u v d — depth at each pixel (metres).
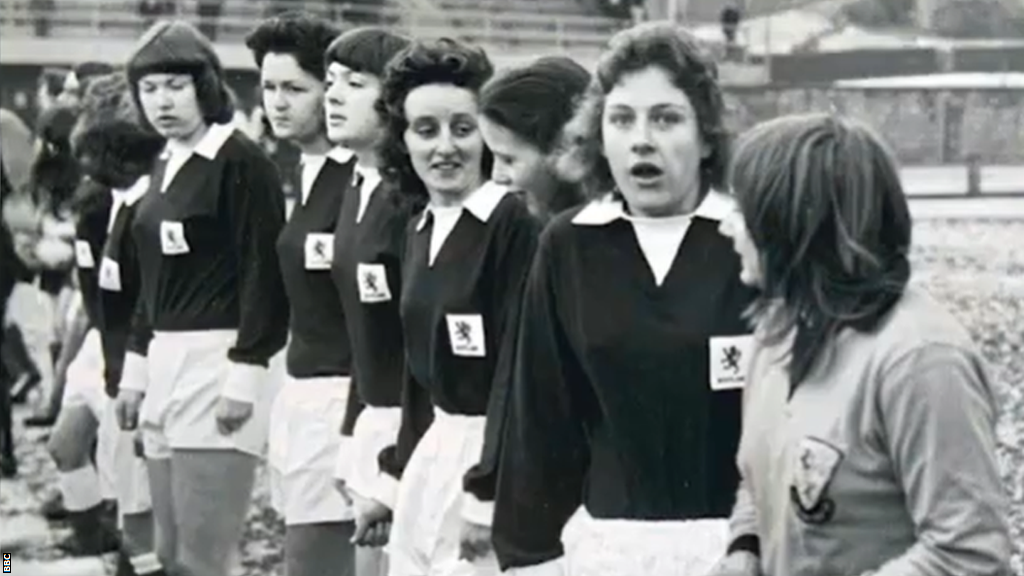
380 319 4.94
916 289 3.08
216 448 5.97
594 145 3.82
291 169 6.33
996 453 3.03
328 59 5.03
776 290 3.07
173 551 6.14
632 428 3.72
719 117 3.71
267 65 5.47
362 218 4.95
